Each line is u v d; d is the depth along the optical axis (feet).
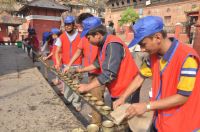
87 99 8.65
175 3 109.19
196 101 5.84
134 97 9.48
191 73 5.56
